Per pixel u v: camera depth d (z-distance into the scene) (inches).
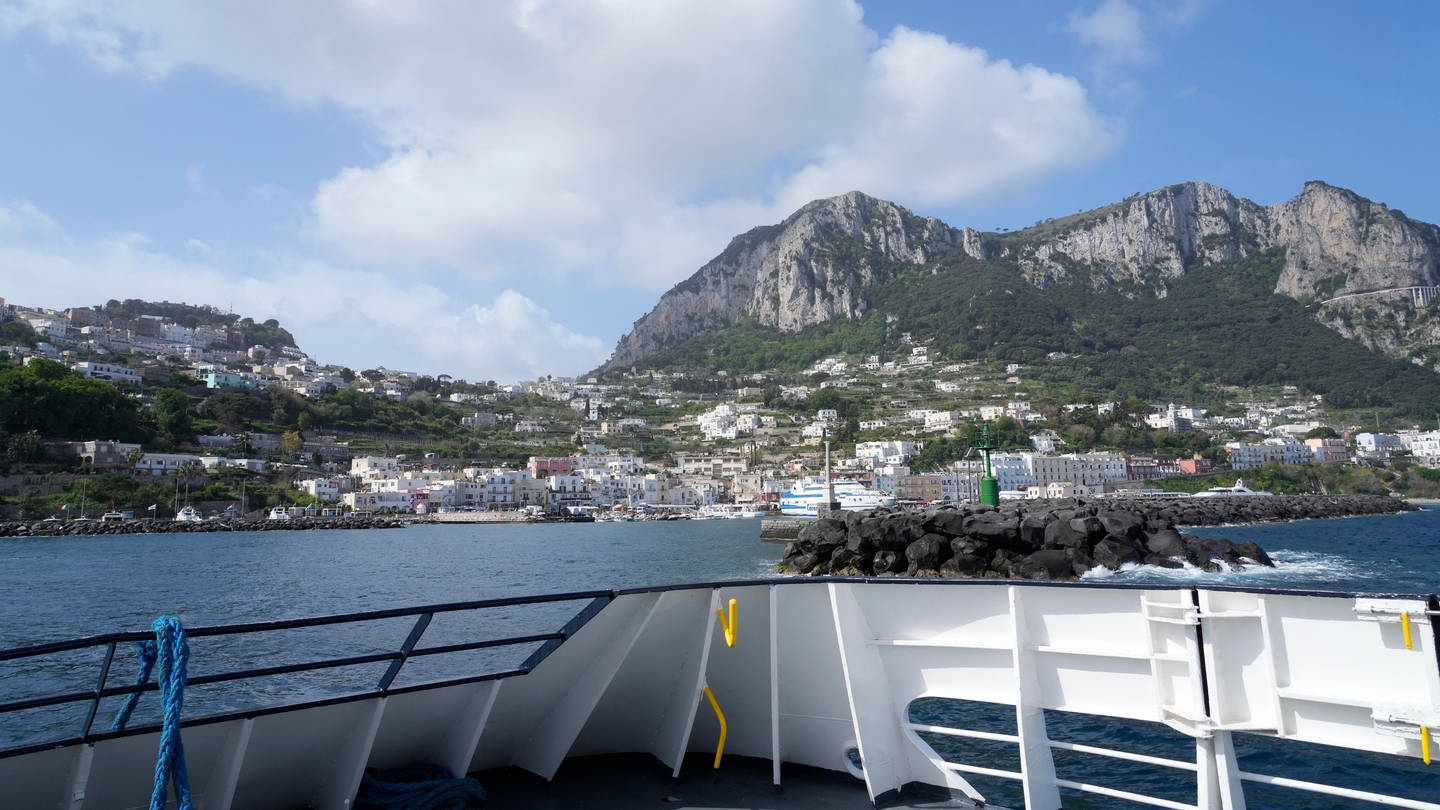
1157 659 225.6
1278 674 206.2
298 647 980.6
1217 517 3737.7
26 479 4574.3
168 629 199.6
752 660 292.2
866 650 277.1
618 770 285.4
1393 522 3971.5
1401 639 191.0
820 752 284.5
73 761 199.6
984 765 524.1
